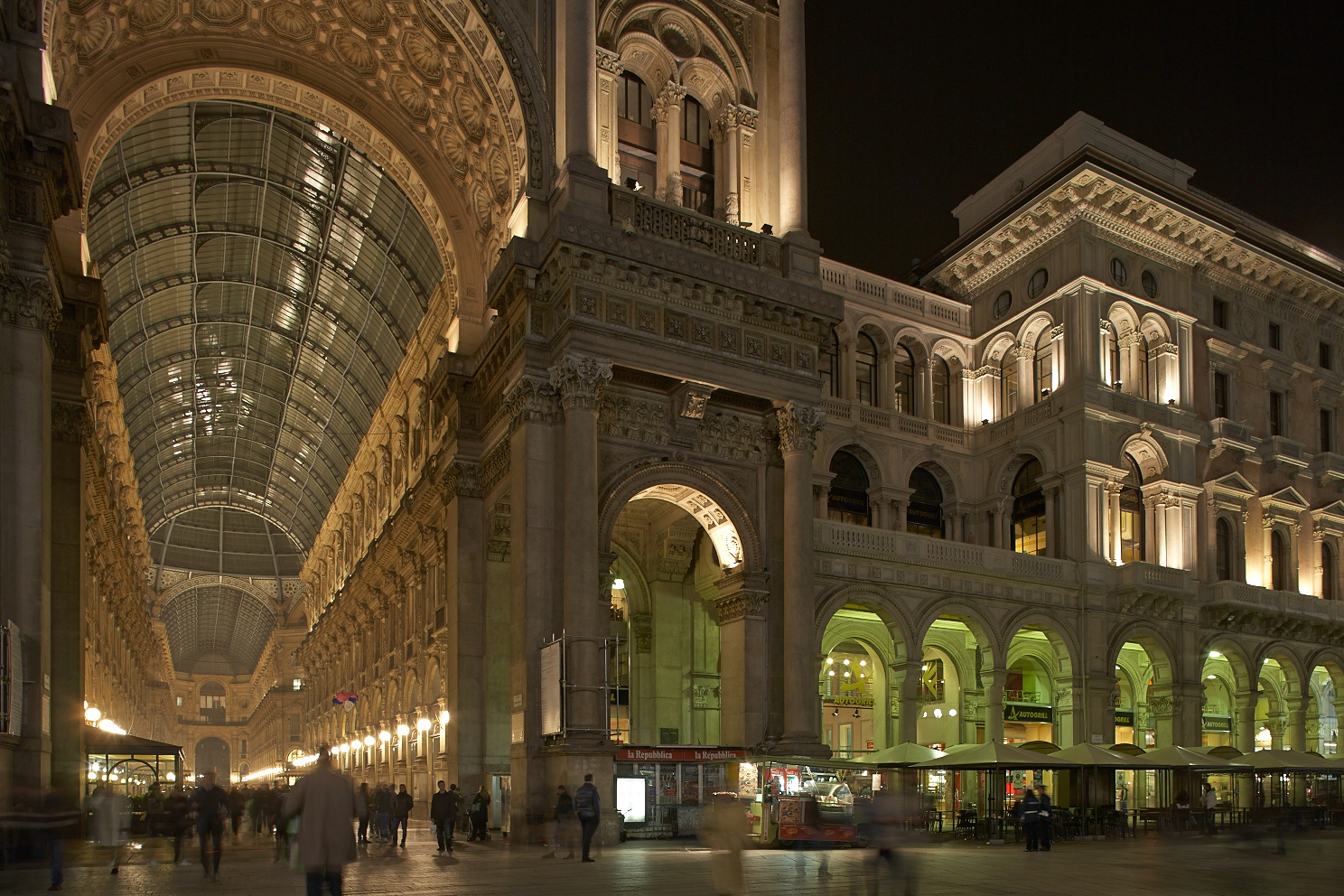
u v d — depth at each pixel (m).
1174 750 34.28
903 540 37.69
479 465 36.12
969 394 48.31
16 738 20.67
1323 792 43.69
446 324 39.88
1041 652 43.22
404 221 44.06
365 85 36.25
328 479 80.75
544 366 29.73
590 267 29.33
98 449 37.97
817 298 32.56
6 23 23.05
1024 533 45.69
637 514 38.25
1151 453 45.12
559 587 28.80
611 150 32.53
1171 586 42.84
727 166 35.22
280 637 105.94
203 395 75.12
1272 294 52.25
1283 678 49.44
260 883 18.97
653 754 28.55
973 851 27.22
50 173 23.12
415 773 41.97
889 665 39.94
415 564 44.31
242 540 106.31
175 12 32.22
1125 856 25.27
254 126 42.97
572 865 21.55
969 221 52.09
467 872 20.28
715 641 38.22
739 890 13.64
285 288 57.06
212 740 150.25
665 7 34.53
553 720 26.84
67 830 29.56
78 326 31.16
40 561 22.27
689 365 30.31
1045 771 39.06
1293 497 50.44
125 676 65.50
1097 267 44.78
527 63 31.92
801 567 31.31
